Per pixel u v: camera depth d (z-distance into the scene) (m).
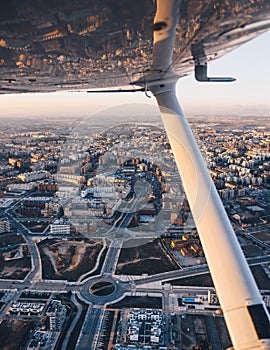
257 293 1.82
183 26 1.23
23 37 1.21
